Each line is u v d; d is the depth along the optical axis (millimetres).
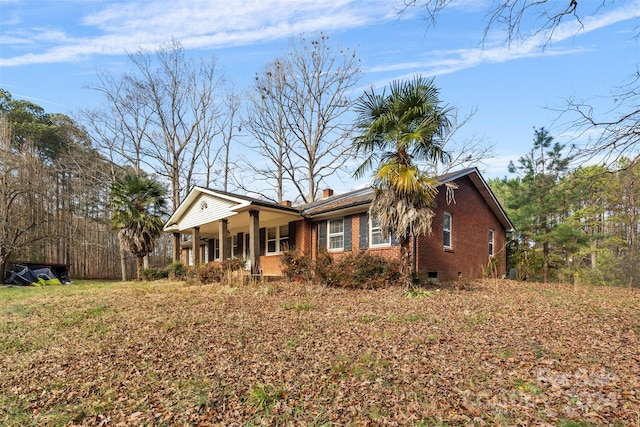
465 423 3363
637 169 5176
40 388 4652
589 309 8164
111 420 3762
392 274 11555
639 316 7297
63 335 7266
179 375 4852
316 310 8539
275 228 18812
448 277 14609
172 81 30078
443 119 10336
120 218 20328
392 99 10195
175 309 9359
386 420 3482
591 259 22812
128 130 29578
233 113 33062
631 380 4043
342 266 12062
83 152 30641
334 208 14938
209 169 33031
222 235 16422
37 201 25703
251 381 4516
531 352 5117
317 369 4789
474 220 16969
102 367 5305
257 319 7770
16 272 21953
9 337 7188
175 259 21844
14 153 23891
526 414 3459
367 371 4645
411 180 9742
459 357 5031
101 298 12281
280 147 30516
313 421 3525
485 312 7863
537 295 10703
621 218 18500
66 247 30812
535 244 21953
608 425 3195
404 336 6129
